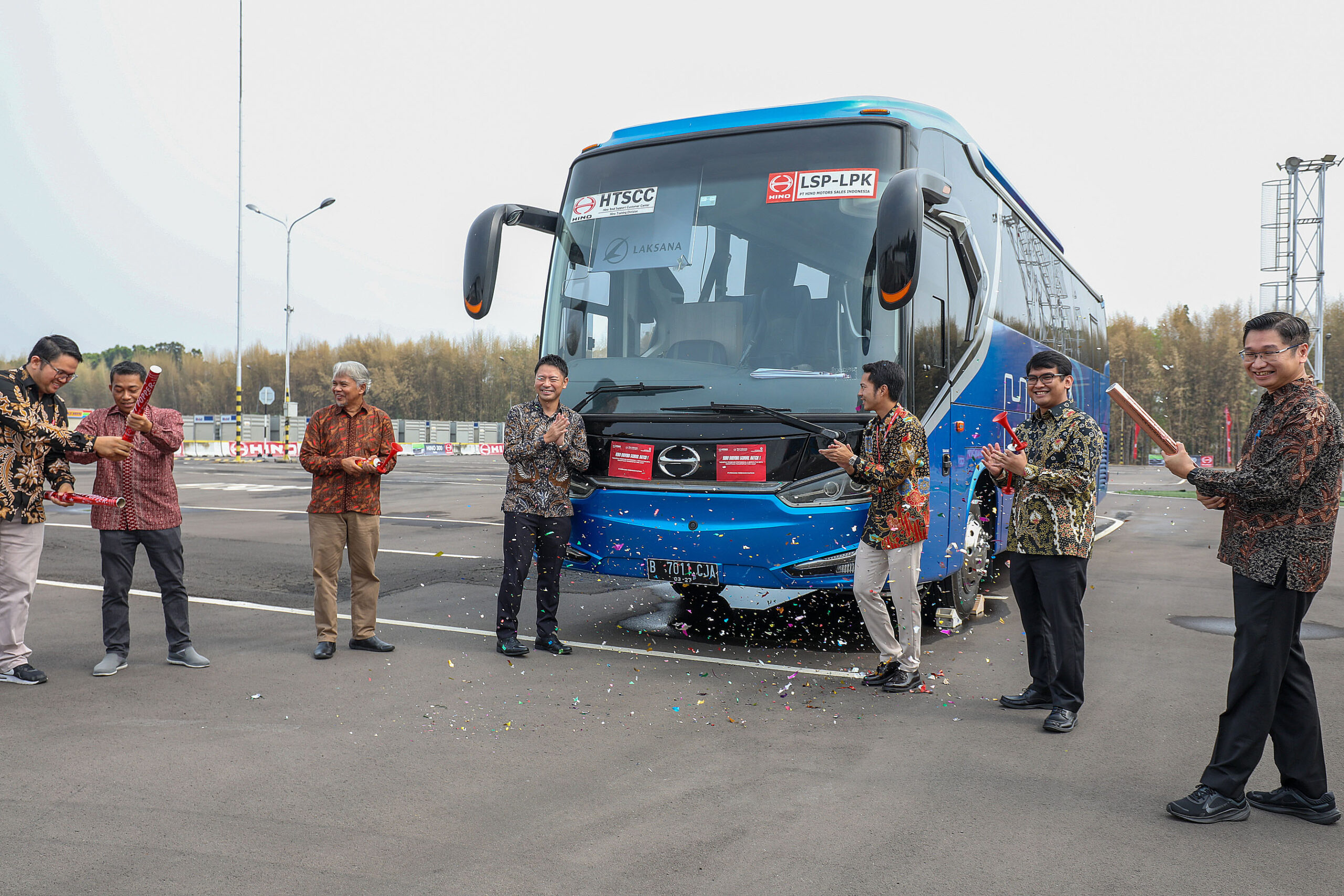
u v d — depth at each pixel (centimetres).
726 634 677
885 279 523
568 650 614
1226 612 778
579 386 647
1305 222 2852
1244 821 348
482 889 289
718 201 638
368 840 324
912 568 523
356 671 561
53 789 366
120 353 9469
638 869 303
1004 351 789
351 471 587
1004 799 367
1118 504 1944
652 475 602
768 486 572
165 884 290
